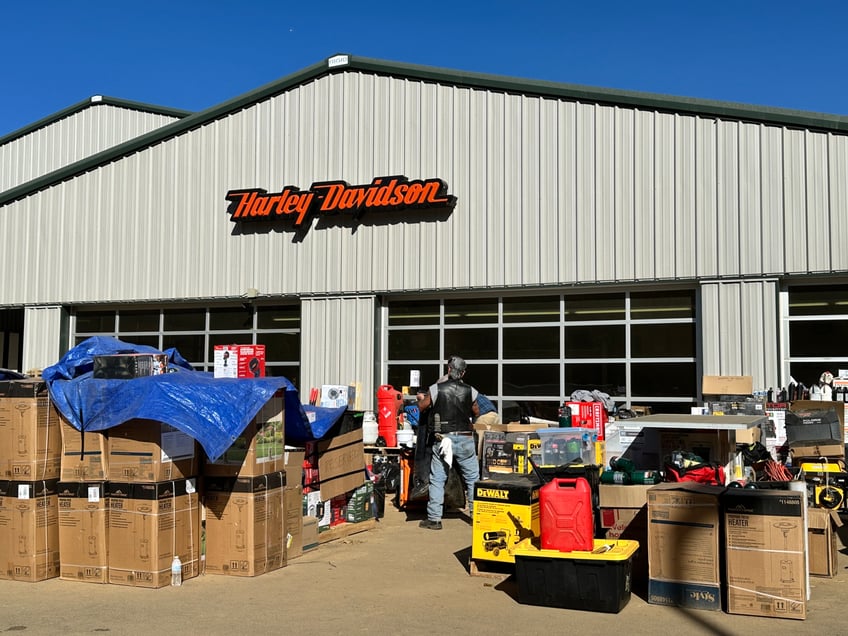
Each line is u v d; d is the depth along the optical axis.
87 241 16.91
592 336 13.11
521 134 13.48
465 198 13.80
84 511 6.94
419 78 14.27
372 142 14.57
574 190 13.05
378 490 10.00
